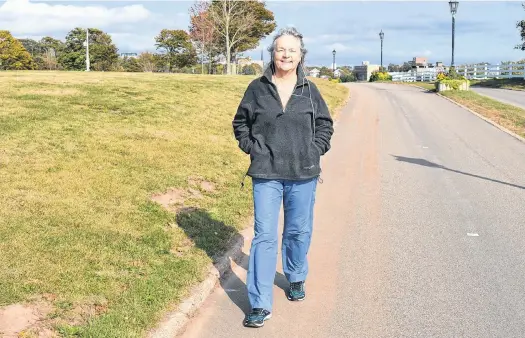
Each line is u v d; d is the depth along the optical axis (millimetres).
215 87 17688
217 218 6695
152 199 6855
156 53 65625
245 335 4246
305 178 4336
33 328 3855
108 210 6164
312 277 5352
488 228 6961
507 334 4297
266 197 4344
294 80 4379
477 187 9164
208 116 13023
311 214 4613
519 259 5895
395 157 11766
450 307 4742
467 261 5820
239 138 4527
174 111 12625
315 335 4273
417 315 4594
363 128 16156
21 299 4156
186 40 58344
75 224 5613
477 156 12086
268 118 4309
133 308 4273
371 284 5207
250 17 48375
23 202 5910
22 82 13805
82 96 12516
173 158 8703
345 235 6613
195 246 5723
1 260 4648
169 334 4125
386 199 8297
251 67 57906
